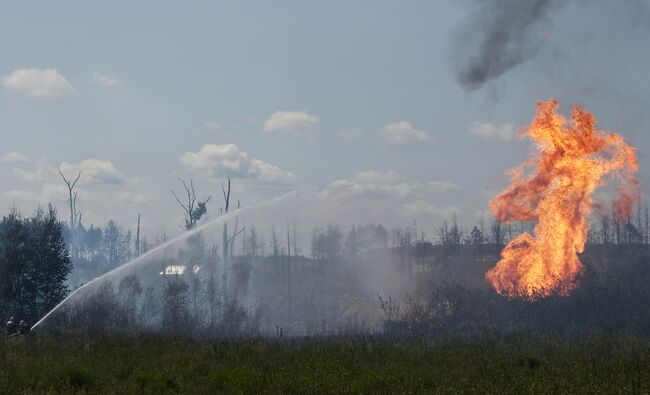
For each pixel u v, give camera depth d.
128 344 31.09
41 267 53.41
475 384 21.27
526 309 53.41
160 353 28.81
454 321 53.81
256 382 21.08
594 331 44.31
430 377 22.98
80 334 36.09
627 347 32.62
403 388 20.73
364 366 25.23
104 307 57.12
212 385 21.20
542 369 24.86
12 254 52.50
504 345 35.16
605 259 85.88
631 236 114.38
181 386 20.77
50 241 55.03
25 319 51.91
